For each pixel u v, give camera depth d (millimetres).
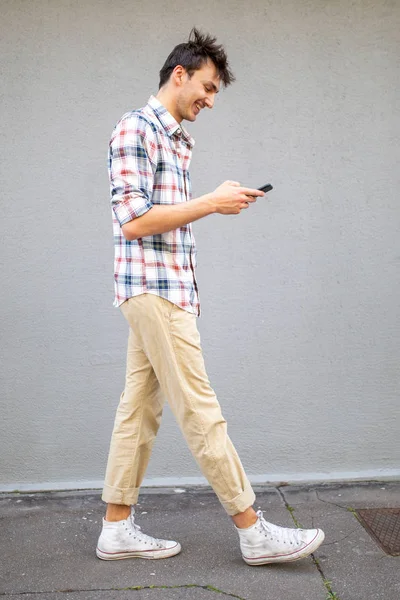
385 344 3361
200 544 2715
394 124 3291
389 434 3389
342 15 3238
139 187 2326
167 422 3342
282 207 3287
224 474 2439
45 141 3213
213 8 3205
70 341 3291
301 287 3320
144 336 2447
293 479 3355
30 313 3268
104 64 3203
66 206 3240
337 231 3311
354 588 2359
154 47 3207
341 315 3342
